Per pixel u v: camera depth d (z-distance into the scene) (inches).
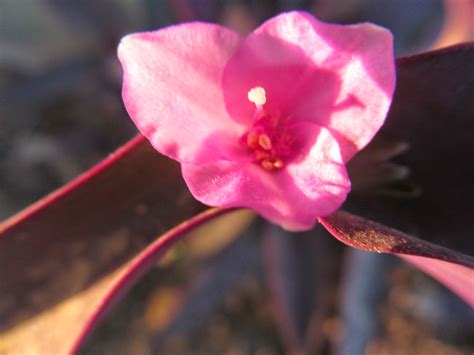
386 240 2.0
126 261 2.5
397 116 2.6
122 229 2.5
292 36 2.2
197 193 2.1
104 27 4.9
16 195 5.4
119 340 5.1
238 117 2.4
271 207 2.2
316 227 4.2
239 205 2.1
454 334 5.2
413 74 2.4
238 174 2.3
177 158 2.2
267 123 2.4
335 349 4.6
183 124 2.2
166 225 2.4
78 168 5.4
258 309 5.2
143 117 2.1
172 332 4.6
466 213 2.5
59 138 5.5
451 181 2.6
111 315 5.2
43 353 2.5
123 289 2.7
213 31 2.2
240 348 5.2
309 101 2.4
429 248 2.0
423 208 2.6
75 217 2.4
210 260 4.7
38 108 5.6
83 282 2.5
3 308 2.6
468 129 2.5
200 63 2.2
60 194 2.3
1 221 5.2
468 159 2.6
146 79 2.2
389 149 2.6
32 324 2.6
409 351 5.2
